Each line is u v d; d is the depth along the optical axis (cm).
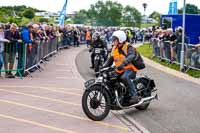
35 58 1603
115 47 884
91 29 4356
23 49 1414
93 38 1631
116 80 864
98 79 845
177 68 1917
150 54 2731
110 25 6450
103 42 1609
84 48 3459
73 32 3675
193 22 2714
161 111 963
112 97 864
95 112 870
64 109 940
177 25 2767
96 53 1587
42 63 1925
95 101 839
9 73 1395
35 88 1214
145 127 815
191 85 1400
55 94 1129
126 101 888
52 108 947
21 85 1258
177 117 906
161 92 1233
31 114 880
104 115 851
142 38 5388
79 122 826
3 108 928
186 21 2711
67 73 1617
